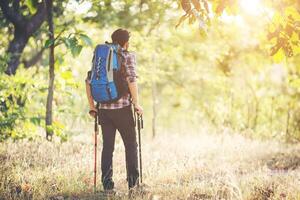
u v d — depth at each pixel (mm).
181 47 15727
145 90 26250
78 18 12820
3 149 8555
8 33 14203
